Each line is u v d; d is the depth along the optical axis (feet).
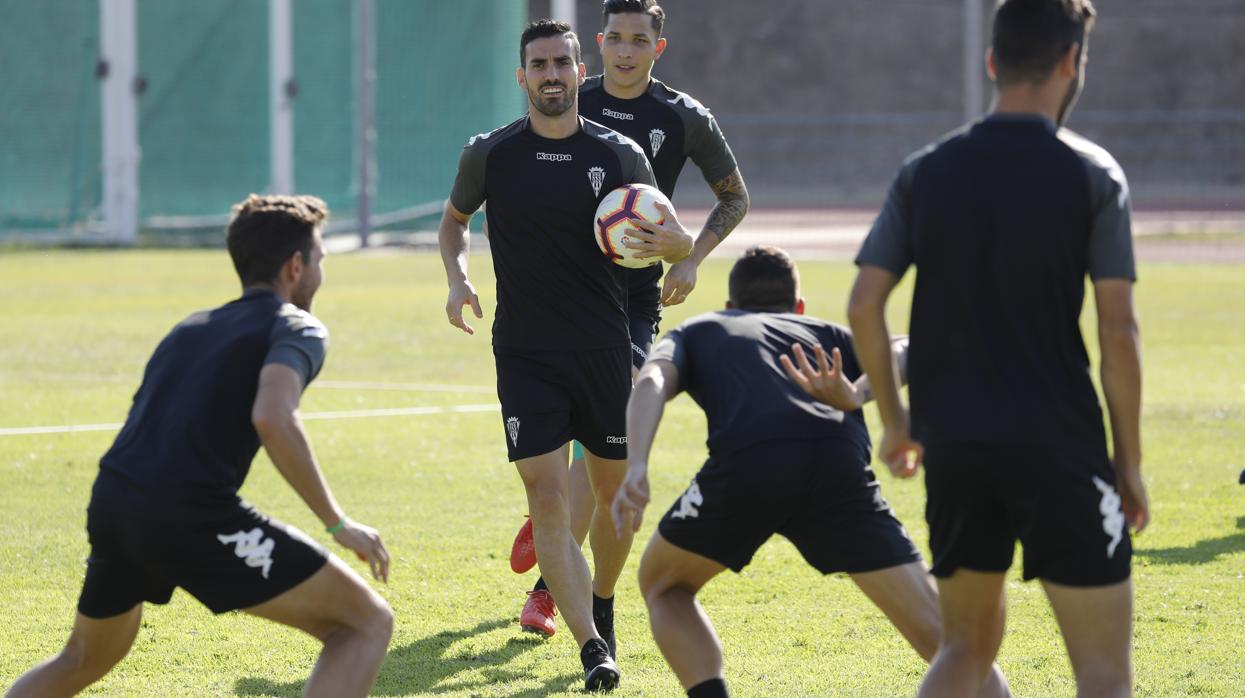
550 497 59.21
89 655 45.03
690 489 46.47
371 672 43.80
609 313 61.41
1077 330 39.52
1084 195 38.45
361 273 284.20
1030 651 61.05
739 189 73.26
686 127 70.54
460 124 406.00
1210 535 82.33
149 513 41.32
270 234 44.62
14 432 116.98
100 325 193.57
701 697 46.03
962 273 39.06
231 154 399.65
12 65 382.42
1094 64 588.91
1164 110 581.53
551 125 60.90
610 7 69.82
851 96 594.65
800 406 45.80
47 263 308.81
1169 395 136.05
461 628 66.13
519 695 55.88
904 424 41.50
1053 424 38.52
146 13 393.50
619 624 67.21
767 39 602.03
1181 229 377.71
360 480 99.91
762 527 45.85
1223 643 61.57
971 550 41.16
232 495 42.32
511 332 61.00
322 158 405.59
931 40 599.98
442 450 111.34
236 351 42.45
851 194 529.45
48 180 384.27
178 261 314.96
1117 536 39.42
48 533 83.35
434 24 406.41
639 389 45.52
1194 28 589.73
